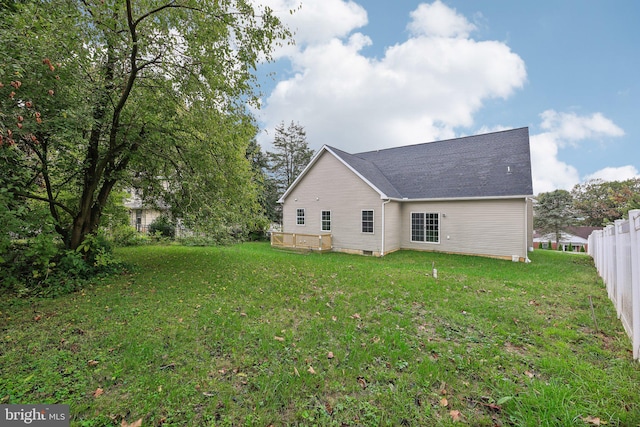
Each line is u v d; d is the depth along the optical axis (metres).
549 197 26.56
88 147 6.62
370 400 2.37
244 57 6.67
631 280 3.49
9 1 4.56
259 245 18.17
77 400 2.33
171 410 2.22
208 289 5.80
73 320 4.09
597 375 2.68
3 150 4.32
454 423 2.11
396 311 4.59
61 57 4.79
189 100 6.98
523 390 2.49
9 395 2.37
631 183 27.70
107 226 10.59
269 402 2.33
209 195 7.92
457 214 12.87
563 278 7.43
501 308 4.75
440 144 16.45
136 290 5.71
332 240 15.07
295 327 3.91
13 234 5.10
